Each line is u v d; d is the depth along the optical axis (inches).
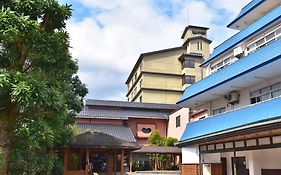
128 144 857.5
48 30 302.7
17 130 261.3
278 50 528.1
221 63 862.5
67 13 305.6
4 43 273.7
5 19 233.1
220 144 716.7
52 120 275.9
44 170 437.1
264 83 660.7
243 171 748.0
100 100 1422.2
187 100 855.7
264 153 685.3
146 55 1723.7
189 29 1806.1
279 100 495.8
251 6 786.2
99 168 1125.1
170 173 978.7
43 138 251.1
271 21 635.5
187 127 817.5
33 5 271.1
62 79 452.4
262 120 513.7
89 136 858.1
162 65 1729.8
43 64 301.9
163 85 1697.8
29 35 260.7
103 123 1302.9
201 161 796.0
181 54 1777.8
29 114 265.0
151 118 1370.6
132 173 991.6
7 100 250.7
